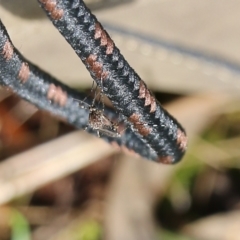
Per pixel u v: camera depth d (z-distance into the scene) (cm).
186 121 30
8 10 22
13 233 28
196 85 29
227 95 30
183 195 29
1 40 17
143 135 18
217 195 30
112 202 29
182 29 26
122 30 25
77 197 30
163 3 24
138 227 28
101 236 29
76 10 17
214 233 29
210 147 30
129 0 24
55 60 27
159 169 29
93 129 19
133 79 17
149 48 26
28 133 30
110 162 30
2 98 30
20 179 29
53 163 29
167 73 28
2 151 30
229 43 27
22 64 18
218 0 25
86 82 28
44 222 29
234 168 30
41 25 24
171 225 29
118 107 17
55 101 19
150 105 17
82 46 17
